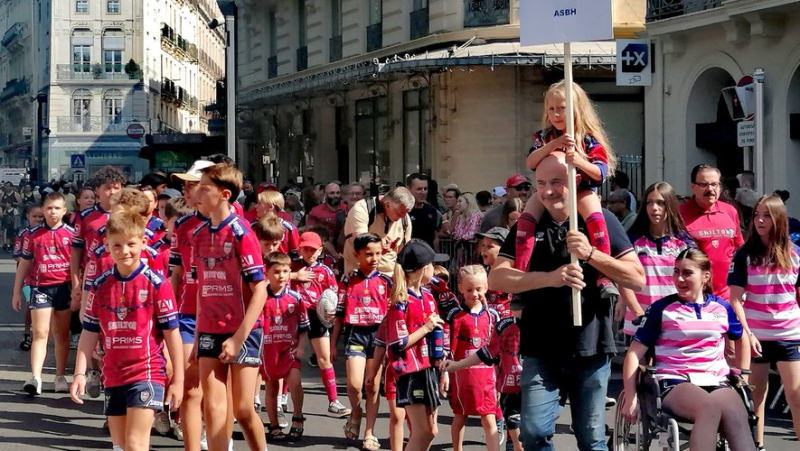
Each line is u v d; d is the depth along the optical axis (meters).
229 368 7.34
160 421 9.38
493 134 22.84
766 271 8.30
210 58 90.06
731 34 17.38
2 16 89.62
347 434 9.05
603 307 5.79
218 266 7.17
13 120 84.00
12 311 18.86
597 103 22.22
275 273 9.00
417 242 7.72
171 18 74.19
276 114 33.38
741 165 18.86
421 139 25.09
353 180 28.72
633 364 7.02
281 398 9.86
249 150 35.84
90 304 7.12
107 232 6.93
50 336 15.38
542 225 5.81
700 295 7.04
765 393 8.50
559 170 5.62
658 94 19.62
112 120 66.44
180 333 7.82
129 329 6.97
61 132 65.75
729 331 7.12
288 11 33.72
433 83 24.12
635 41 18.94
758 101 13.59
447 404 10.88
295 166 32.28
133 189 8.65
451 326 8.00
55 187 30.45
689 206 9.28
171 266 8.34
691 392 6.67
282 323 9.15
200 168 7.82
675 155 19.30
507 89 22.67
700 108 18.95
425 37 24.11
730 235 9.16
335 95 29.08
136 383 6.99
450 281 14.62
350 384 8.95
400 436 8.11
